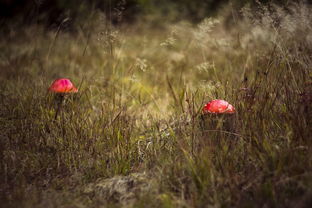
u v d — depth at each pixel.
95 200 2.91
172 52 6.92
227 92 3.73
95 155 3.45
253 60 5.09
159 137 3.63
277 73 3.86
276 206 2.52
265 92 3.54
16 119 3.99
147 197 2.82
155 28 8.88
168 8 8.97
